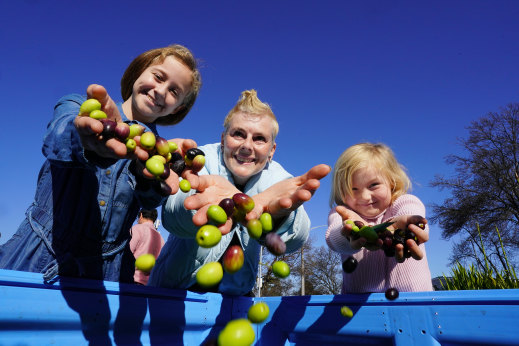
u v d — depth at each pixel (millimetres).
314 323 2016
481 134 26281
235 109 2637
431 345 1605
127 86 2535
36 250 1754
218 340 1028
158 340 1704
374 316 1808
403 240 1776
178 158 1485
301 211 2105
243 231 2352
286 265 1476
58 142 1312
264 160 2580
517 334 1409
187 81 2457
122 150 1151
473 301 1541
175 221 1961
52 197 1876
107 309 1484
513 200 23844
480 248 4359
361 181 2617
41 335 1289
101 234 1954
